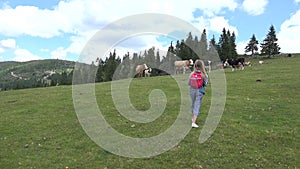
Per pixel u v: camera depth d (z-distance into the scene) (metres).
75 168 9.86
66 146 11.95
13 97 27.34
